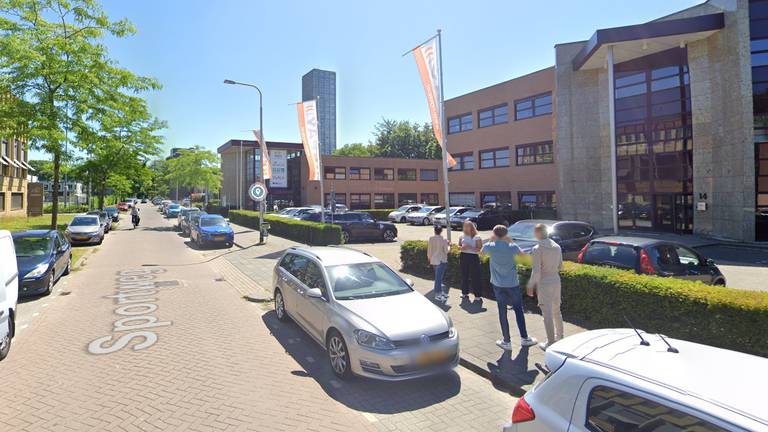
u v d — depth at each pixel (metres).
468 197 35.03
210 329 7.24
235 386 4.98
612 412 2.32
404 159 46.62
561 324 5.94
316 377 5.34
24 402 4.54
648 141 21.72
